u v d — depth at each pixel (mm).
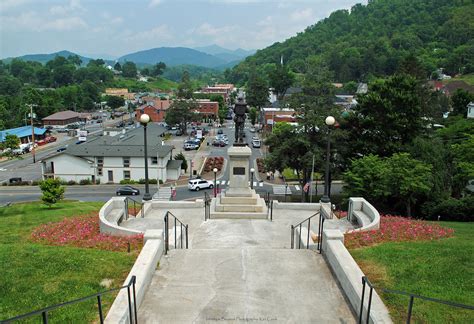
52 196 33844
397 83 39750
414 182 30156
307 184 38500
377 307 7328
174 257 10578
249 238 15250
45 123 113000
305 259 10570
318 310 8055
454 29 192750
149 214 18672
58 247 11750
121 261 10117
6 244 12594
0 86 155125
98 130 108875
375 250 11070
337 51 198875
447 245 11750
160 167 57594
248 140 95062
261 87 142000
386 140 38500
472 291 8375
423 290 8391
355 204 16875
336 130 38531
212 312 7906
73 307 7703
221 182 58312
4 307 7781
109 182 58438
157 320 7590
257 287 8977
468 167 33094
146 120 19094
